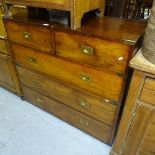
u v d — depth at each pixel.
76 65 1.09
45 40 1.12
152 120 0.91
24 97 1.74
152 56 0.76
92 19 1.15
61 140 1.41
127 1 1.35
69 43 1.02
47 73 1.31
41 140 1.41
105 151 1.33
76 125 1.45
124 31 0.95
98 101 1.14
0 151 1.32
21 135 1.45
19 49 1.36
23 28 1.18
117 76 0.95
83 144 1.38
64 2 0.92
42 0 0.99
